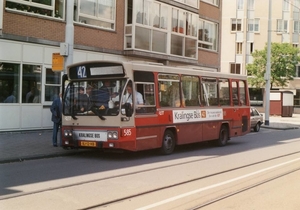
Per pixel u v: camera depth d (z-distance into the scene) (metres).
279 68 50.69
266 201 7.74
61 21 19.62
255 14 58.62
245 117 19.19
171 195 8.09
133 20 22.77
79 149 14.48
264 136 23.45
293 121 38.81
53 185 8.76
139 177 9.95
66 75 13.41
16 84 18.06
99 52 21.75
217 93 17.09
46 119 19.27
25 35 18.16
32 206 7.07
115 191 8.36
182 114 14.84
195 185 9.11
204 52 30.58
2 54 17.42
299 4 59.31
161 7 24.81
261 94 56.34
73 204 7.26
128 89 12.53
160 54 24.77
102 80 12.82
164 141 14.13
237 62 58.72
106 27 22.12
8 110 17.72
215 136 16.92
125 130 12.40
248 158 13.69
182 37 26.64
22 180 9.25
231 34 58.94
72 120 13.15
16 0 17.84
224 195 8.17
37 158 12.59
